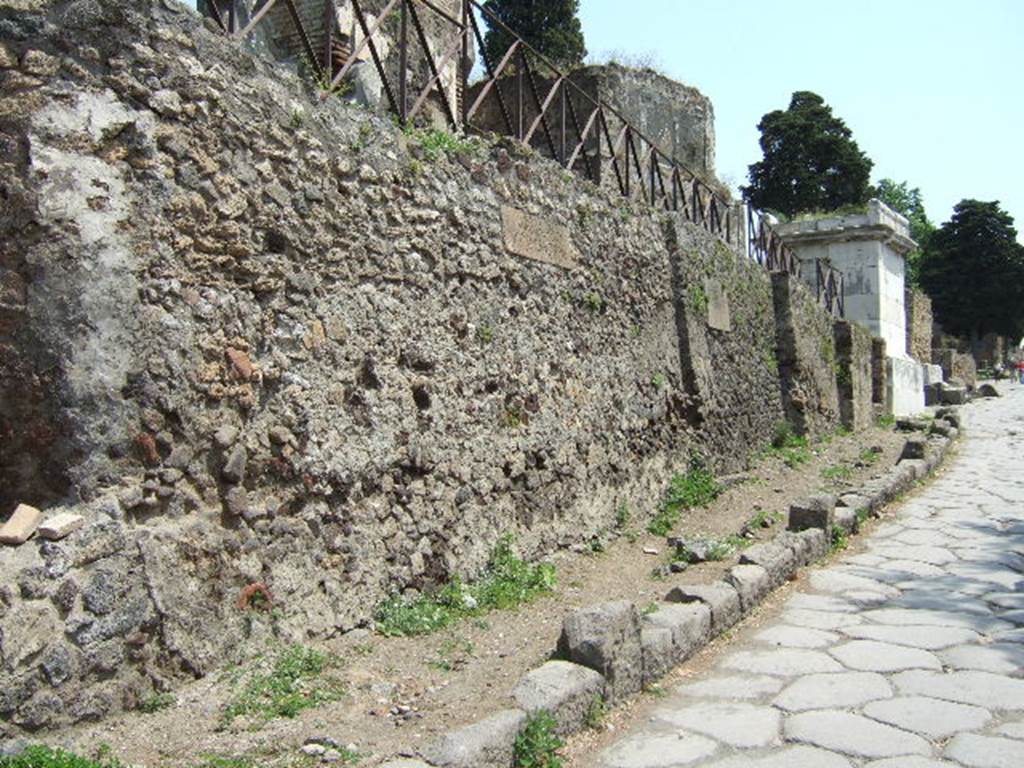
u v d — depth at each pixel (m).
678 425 10.48
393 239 6.02
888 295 24.50
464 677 4.75
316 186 5.43
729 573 6.18
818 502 7.82
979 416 22.77
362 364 5.65
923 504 10.16
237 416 4.78
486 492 6.72
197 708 4.09
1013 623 5.75
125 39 4.44
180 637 4.25
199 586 4.41
